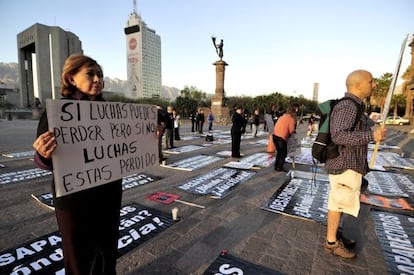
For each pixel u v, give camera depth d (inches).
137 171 71.0
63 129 50.8
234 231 111.7
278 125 221.9
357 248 99.7
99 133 58.8
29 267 82.6
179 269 84.4
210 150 340.5
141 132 72.2
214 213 130.8
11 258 87.4
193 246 98.8
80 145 54.4
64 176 51.2
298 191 166.7
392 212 135.3
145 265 86.3
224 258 90.9
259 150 346.3
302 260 90.6
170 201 146.0
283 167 229.8
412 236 109.5
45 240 99.9
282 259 91.0
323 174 213.5
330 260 90.9
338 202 88.9
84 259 56.6
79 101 54.0
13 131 601.6
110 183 62.1
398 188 177.3
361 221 124.2
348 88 87.3
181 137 507.8
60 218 54.2
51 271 80.7
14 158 267.3
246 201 148.6
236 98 2103.8
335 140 82.0
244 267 85.8
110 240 62.6
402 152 326.0
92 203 57.3
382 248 99.8
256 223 120.0
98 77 56.6
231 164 249.1
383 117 77.4
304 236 108.0
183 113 1578.5
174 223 117.9
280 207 138.7
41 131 50.6
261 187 176.2
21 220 118.7
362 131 81.8
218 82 992.2
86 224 56.2
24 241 99.0
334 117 83.4
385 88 1601.9
